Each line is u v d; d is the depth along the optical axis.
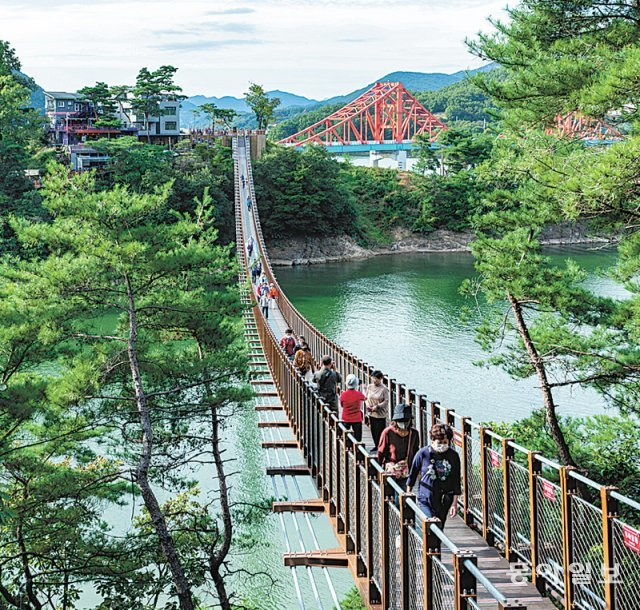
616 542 8.07
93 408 20.23
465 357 56.16
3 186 89.31
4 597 18.00
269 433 37.34
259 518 23.53
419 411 15.03
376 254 127.88
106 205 19.94
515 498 10.27
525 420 23.05
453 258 121.44
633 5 18.80
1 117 91.69
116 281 20.72
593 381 21.17
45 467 18.52
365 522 10.73
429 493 9.52
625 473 19.47
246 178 116.88
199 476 33.34
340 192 126.19
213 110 147.62
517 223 22.03
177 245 21.05
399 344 60.50
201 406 20.69
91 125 125.38
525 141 18.80
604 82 15.73
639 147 14.62
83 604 24.06
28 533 18.80
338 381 16.64
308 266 115.25
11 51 119.50
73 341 21.67
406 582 8.48
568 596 8.82
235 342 22.70
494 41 19.47
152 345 22.00
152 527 21.77
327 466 14.42
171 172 109.44
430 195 133.88
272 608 24.53
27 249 20.77
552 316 21.80
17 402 17.27
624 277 19.36
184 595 17.44
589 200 15.70
